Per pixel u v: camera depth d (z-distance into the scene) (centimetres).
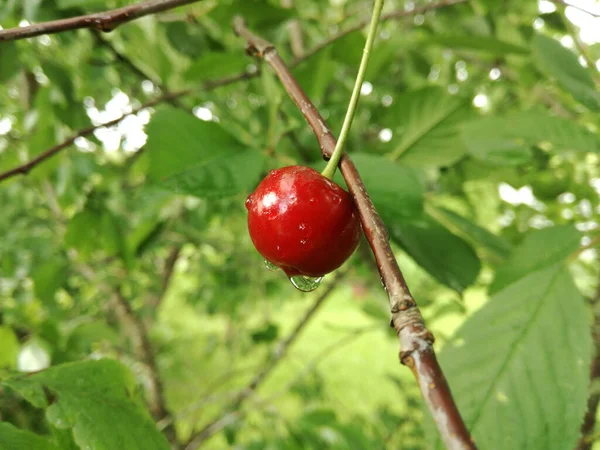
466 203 25
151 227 18
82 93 20
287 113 12
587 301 14
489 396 8
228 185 9
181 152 9
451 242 13
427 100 15
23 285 30
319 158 16
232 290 35
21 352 15
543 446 8
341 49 16
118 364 9
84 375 8
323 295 30
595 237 10
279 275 36
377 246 6
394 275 5
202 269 36
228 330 40
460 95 15
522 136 11
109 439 8
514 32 21
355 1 24
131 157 27
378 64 17
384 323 26
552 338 9
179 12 17
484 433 8
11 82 21
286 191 7
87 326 20
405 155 15
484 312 9
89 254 18
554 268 10
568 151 11
